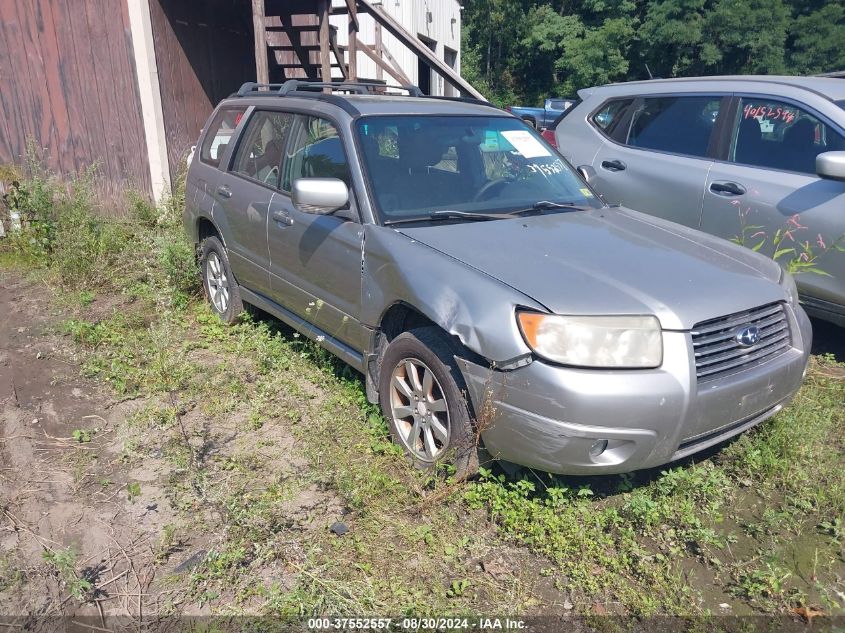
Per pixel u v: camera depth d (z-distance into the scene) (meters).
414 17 15.45
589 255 3.31
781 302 3.32
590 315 2.84
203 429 3.86
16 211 6.89
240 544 2.92
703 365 2.95
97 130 8.43
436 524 3.06
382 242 3.47
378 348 3.66
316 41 11.17
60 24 8.12
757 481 3.42
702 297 3.03
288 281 4.28
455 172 4.06
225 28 9.59
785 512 3.14
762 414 3.32
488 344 2.90
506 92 35.00
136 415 3.94
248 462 3.53
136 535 3.03
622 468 2.91
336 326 3.89
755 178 4.92
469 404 3.11
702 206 5.21
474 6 35.50
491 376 2.93
